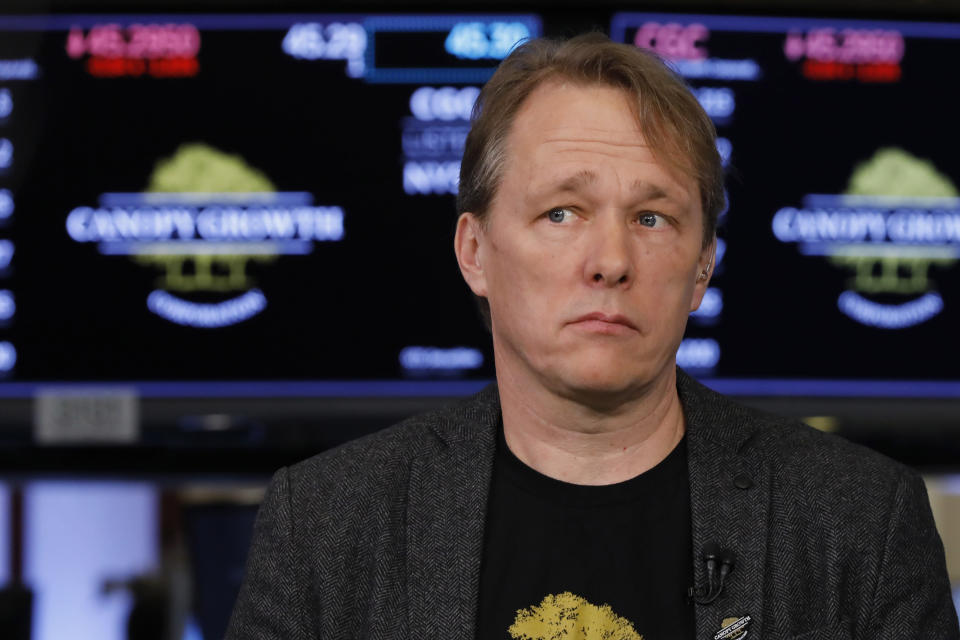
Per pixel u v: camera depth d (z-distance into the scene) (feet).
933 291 12.76
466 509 6.14
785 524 6.02
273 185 12.50
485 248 6.26
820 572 5.91
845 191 12.67
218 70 12.44
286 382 12.56
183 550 12.28
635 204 5.80
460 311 12.53
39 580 12.15
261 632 6.17
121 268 12.52
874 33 12.59
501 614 5.86
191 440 12.47
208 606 12.17
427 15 12.40
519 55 6.33
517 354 6.07
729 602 5.76
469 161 6.38
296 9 12.37
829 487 6.12
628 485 6.12
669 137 5.84
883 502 6.07
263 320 12.53
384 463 6.48
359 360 12.56
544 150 5.88
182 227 12.51
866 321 12.71
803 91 12.60
